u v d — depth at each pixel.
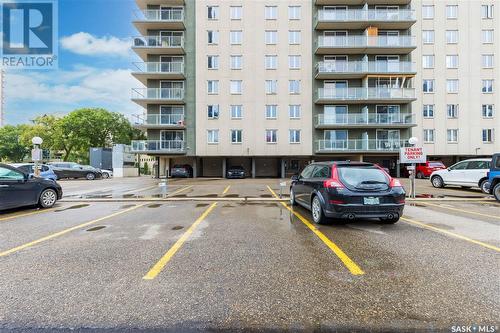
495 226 6.62
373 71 28.89
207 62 30.44
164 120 30.27
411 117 29.20
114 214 8.30
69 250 4.81
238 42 30.41
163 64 29.94
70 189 16.67
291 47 30.34
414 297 3.16
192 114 30.53
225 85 30.31
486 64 30.77
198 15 30.56
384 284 3.49
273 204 10.28
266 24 30.42
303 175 8.55
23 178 8.87
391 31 30.75
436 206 9.85
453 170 15.62
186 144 30.45
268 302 3.07
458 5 30.77
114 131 57.88
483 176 13.99
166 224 6.87
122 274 3.80
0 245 5.11
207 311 2.90
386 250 4.80
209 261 4.28
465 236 5.70
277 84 30.30
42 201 9.39
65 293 3.27
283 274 3.79
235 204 10.32
